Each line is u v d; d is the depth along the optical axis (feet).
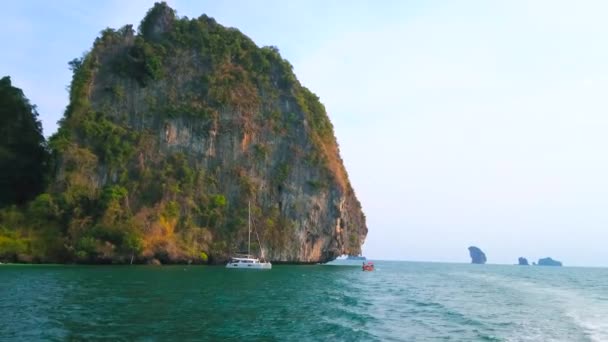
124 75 383.45
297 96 440.86
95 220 295.28
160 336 82.58
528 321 115.96
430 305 146.10
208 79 404.36
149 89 388.57
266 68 444.14
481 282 279.08
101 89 375.04
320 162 413.59
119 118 368.27
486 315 125.39
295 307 126.82
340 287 199.21
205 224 348.79
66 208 290.56
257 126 406.21
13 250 264.72
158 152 365.40
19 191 324.60
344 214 430.20
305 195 399.44
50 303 113.19
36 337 77.77
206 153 378.12
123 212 304.09
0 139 337.52
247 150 393.29
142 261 298.56
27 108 366.22
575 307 148.05
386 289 204.13
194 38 426.92
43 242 276.41
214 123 384.06
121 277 192.85
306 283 209.46
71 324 89.15
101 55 389.60
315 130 443.73
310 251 397.19
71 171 311.47
